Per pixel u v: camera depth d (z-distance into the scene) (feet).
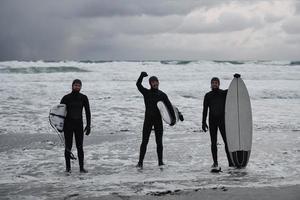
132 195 26.48
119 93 109.60
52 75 167.53
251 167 36.68
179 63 258.78
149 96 38.50
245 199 25.00
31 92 107.96
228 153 37.17
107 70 200.03
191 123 69.26
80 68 201.05
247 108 37.65
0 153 45.29
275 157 41.52
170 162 40.11
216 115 36.91
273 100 105.81
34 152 46.21
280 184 29.27
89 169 36.78
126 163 39.78
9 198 26.07
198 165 38.37
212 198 25.36
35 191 28.02
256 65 251.19
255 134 58.34
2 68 189.06
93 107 84.23
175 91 115.44
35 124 66.95
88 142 52.90
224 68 226.38
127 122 70.13
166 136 57.77
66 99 35.60
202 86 130.31
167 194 26.63
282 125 67.72
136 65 231.30
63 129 35.50
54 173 34.99
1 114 74.74
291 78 181.16
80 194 26.96
